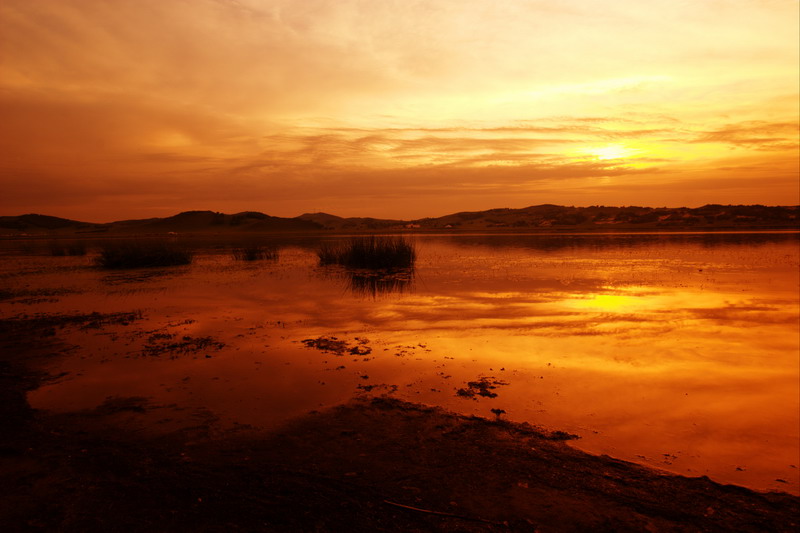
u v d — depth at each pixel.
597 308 10.21
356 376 6.20
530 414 5.04
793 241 29.92
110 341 8.01
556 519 3.20
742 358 6.80
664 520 3.21
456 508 3.30
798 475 3.92
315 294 12.59
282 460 3.99
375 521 3.12
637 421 4.87
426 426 4.70
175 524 3.05
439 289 13.09
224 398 5.45
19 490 3.45
